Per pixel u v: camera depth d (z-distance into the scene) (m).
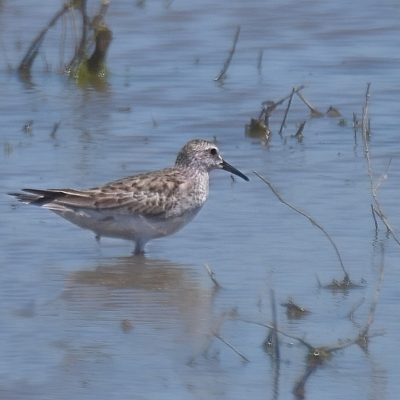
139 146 19.22
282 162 18.48
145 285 14.26
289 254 15.00
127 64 23.50
